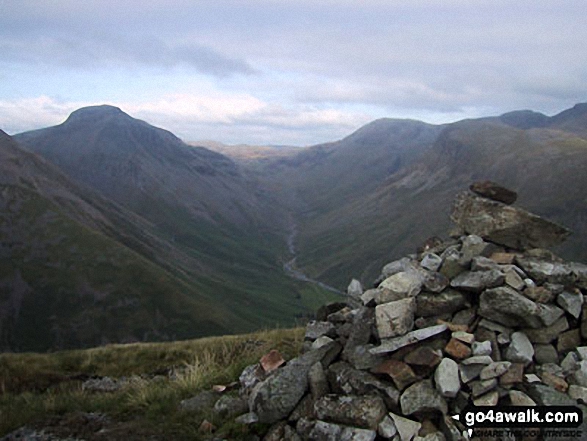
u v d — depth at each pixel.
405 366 1.78
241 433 1.84
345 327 2.20
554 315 1.87
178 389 2.34
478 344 1.80
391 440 1.62
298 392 1.90
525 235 2.21
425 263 2.15
